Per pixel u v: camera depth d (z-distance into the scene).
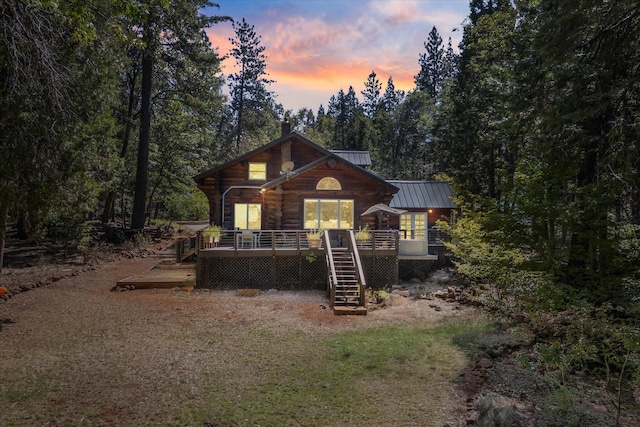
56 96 9.06
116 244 21.73
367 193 19.27
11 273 14.63
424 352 8.20
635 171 7.84
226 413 5.61
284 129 23.23
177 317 10.48
